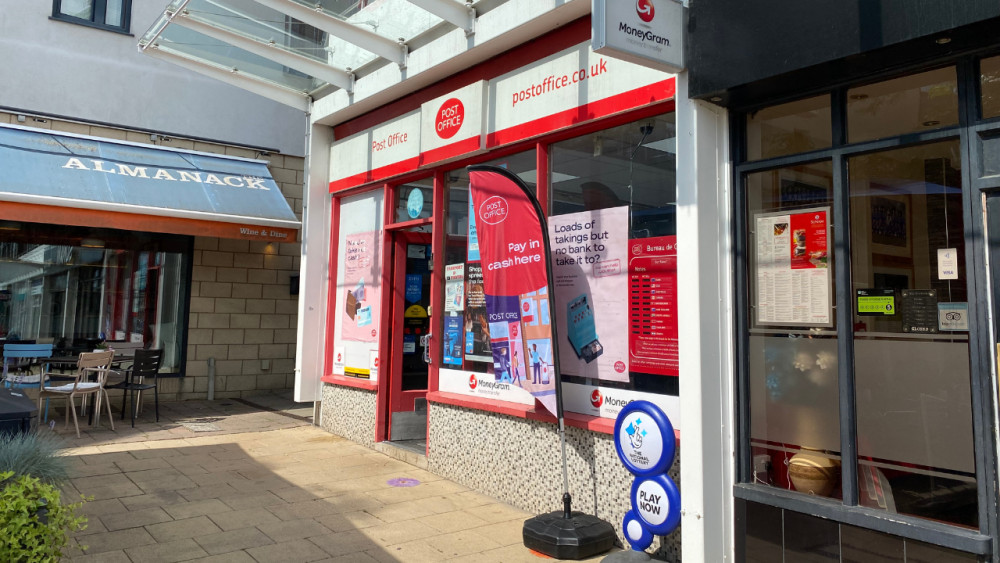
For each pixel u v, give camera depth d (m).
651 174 4.57
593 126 4.98
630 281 4.66
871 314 3.48
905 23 3.03
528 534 4.43
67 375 9.59
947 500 3.17
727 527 3.90
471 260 6.14
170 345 10.55
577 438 4.87
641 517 4.01
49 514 2.71
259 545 4.40
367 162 7.73
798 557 3.61
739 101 3.96
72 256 9.88
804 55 3.39
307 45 7.15
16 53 9.45
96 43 10.03
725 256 4.04
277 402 10.48
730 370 3.97
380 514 5.09
